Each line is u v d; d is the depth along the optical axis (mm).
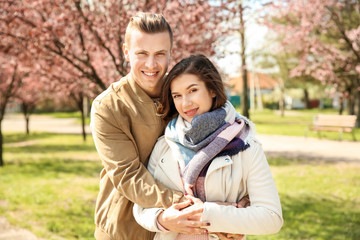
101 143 1431
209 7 4793
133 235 1473
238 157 1350
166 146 1474
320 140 13016
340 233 3984
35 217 4602
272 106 47562
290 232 4023
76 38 5230
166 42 1420
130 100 1472
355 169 7480
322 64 12688
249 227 1237
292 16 12602
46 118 34562
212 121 1312
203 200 1350
